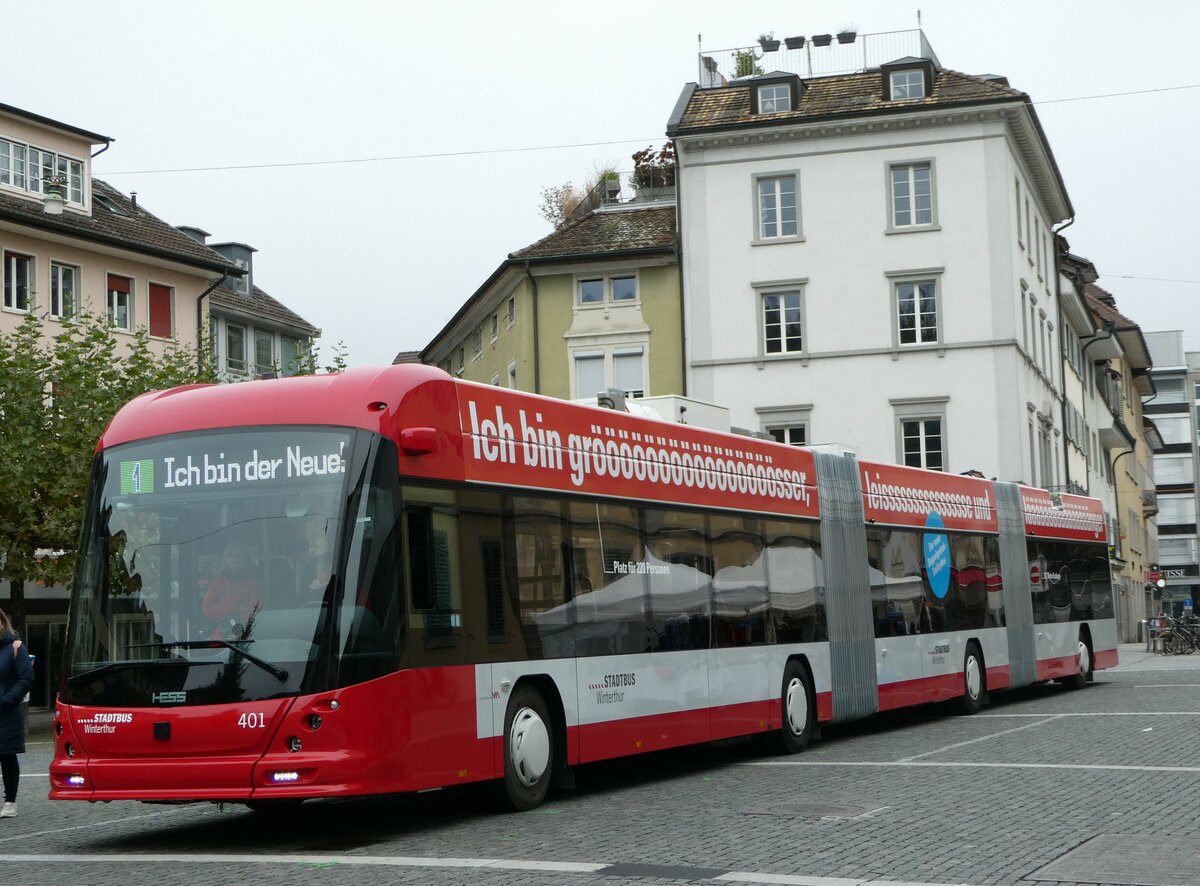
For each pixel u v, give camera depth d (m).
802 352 46.22
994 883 8.38
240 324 53.00
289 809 13.72
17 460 29.44
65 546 30.17
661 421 15.27
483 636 11.84
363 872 9.23
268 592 10.74
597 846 10.14
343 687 10.49
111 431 11.65
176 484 11.23
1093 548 29.56
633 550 14.27
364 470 10.95
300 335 56.12
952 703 23.05
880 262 45.97
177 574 10.98
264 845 10.96
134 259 43.59
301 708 10.43
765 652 16.72
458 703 11.44
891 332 45.81
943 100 45.56
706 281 47.00
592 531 13.61
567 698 12.91
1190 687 27.84
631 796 13.34
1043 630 26.09
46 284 40.78
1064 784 13.00
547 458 13.10
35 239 40.44
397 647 10.84
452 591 11.55
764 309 46.78
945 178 45.75
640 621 14.22
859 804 12.03
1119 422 71.25
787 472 17.91
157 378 32.97
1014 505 25.53
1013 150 46.78
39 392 30.84
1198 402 126.69
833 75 48.72
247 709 10.50
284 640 10.59
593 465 13.81
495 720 11.89
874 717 23.41
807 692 17.77
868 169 46.25
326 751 10.41
